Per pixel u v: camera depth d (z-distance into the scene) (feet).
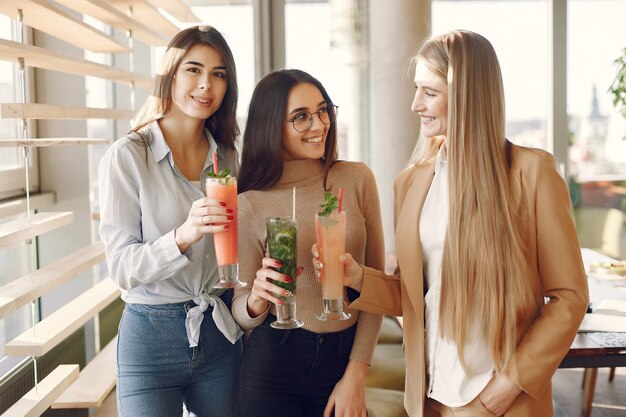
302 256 6.24
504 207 5.48
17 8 6.86
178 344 6.48
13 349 6.74
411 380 6.16
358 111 16.98
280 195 6.30
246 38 16.79
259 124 6.25
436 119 5.80
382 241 6.67
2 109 6.47
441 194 5.95
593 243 18.02
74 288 11.33
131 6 10.13
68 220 8.21
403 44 15.53
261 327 6.18
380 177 16.01
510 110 17.84
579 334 8.19
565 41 17.46
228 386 6.73
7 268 9.90
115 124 13.85
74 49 11.13
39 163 11.27
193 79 6.43
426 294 6.00
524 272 5.47
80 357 11.43
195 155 6.95
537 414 5.57
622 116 16.26
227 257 5.68
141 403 6.45
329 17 16.89
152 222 6.38
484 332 5.57
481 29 17.53
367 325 6.24
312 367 6.07
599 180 17.85
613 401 12.46
